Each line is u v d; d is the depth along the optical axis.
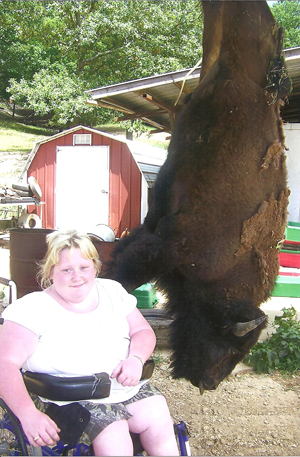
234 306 2.76
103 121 18.31
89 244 2.04
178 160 2.84
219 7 2.66
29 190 11.34
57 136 11.59
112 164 11.31
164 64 14.27
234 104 2.62
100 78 16.42
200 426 3.03
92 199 11.57
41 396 1.91
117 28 14.55
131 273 2.97
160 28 14.16
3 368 1.83
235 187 2.69
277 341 4.18
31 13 15.63
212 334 2.76
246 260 2.79
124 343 2.13
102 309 2.10
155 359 4.06
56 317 2.00
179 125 2.91
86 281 2.00
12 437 2.27
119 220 11.37
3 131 21.67
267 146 2.71
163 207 3.02
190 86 7.62
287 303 6.23
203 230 2.74
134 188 11.13
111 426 1.84
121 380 1.95
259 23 2.60
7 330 1.94
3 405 1.96
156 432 1.99
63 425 1.86
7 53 19.23
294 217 7.86
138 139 22.83
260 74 2.66
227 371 2.84
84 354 1.98
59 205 11.85
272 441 2.86
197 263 2.76
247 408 3.28
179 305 2.99
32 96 16.47
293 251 6.94
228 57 2.61
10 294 2.96
